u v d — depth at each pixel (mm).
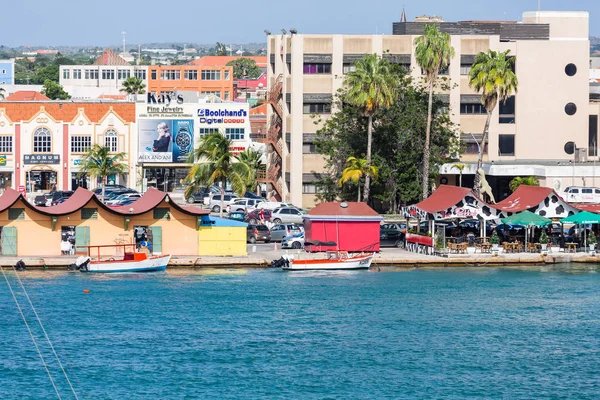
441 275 193875
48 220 199250
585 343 148125
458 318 160750
